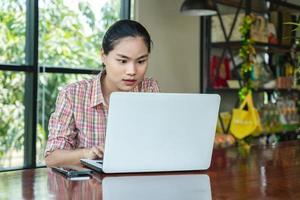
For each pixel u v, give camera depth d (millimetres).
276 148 2170
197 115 1333
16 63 3002
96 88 1721
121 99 1229
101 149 1469
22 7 3020
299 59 2512
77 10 3305
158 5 3684
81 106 1711
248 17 3719
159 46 3697
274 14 4188
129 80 1602
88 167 1408
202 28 4039
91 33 3408
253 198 1092
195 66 4023
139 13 3549
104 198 1033
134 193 1089
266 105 4141
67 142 1657
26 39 3049
